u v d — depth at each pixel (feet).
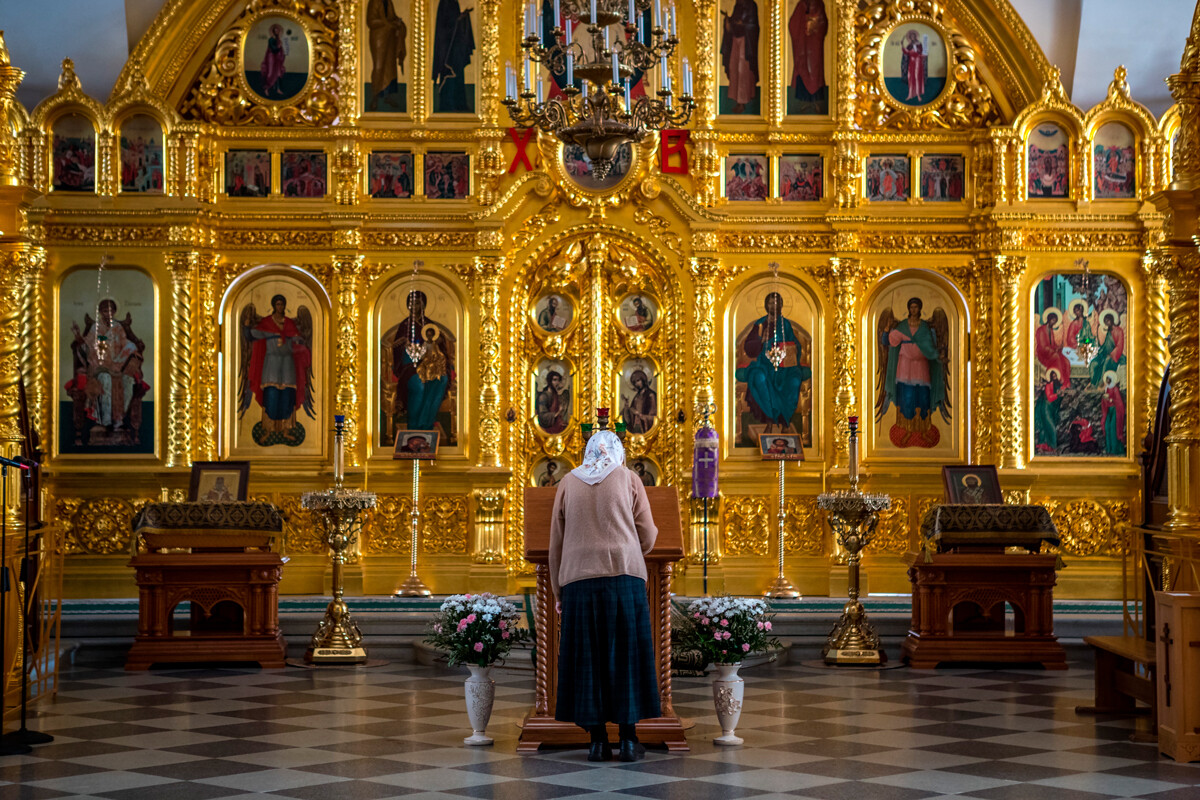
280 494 59.67
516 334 60.34
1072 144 59.93
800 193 60.95
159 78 59.93
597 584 30.45
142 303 58.95
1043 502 59.31
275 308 59.98
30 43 58.03
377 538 59.67
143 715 37.60
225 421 59.77
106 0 57.06
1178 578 37.17
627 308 60.90
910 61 61.21
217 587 47.83
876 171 60.90
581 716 30.22
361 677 45.65
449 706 39.42
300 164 60.29
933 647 48.01
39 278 58.08
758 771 29.94
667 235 60.29
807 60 61.00
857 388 60.39
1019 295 59.52
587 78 36.17
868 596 59.21
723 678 33.32
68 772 29.73
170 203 58.65
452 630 33.60
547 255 60.49
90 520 58.49
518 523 60.49
